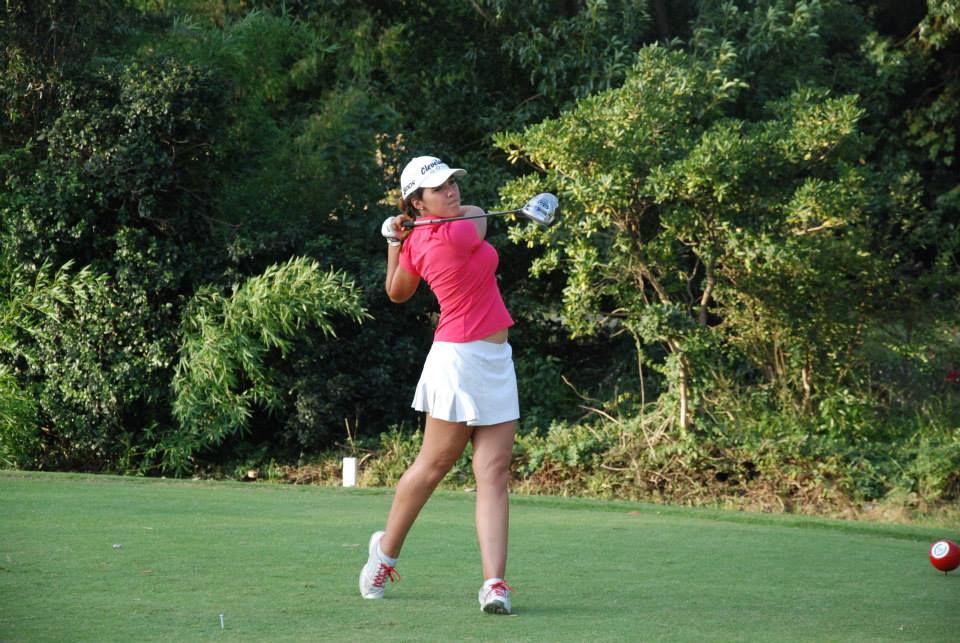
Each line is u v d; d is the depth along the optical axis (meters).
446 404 9.96
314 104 41.12
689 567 12.52
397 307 33.22
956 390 32.66
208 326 29.59
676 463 27.67
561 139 26.98
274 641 7.95
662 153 27.61
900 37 41.22
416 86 40.72
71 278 30.48
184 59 31.78
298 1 40.72
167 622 8.54
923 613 9.77
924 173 40.91
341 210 34.59
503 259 36.41
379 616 9.04
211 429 30.36
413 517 10.02
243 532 14.20
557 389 34.66
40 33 30.91
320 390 31.42
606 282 29.94
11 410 29.58
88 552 12.05
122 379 29.88
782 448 26.95
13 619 8.54
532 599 10.16
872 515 24.70
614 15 36.19
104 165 29.34
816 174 29.86
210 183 31.36
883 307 30.92
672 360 27.48
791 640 8.44
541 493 28.28
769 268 26.64
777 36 34.56
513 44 36.34
